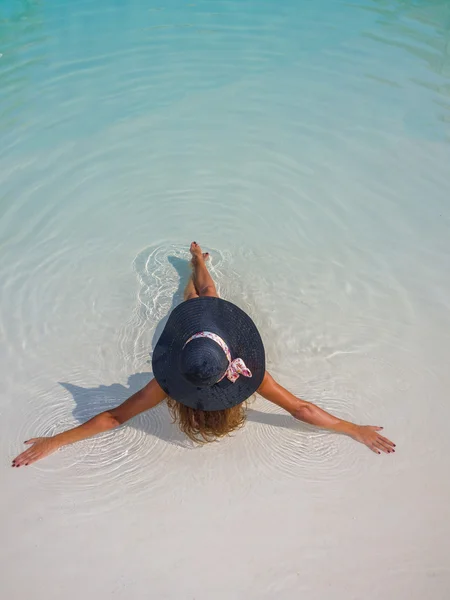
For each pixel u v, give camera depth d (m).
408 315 2.36
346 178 2.92
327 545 1.77
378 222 2.72
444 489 1.88
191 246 2.52
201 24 3.95
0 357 2.24
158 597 1.68
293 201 2.82
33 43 3.78
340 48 3.73
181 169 2.98
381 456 1.96
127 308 2.39
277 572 1.72
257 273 2.52
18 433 2.03
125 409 1.92
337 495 1.88
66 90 3.44
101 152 3.06
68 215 2.75
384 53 3.69
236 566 1.73
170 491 1.89
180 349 1.74
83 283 2.48
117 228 2.70
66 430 2.03
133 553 1.76
